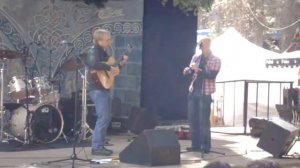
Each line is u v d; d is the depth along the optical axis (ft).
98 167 30.58
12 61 42.14
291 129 35.29
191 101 35.24
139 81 45.42
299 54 59.21
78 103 40.06
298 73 55.83
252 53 67.72
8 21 42.93
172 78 45.88
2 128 37.29
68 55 44.80
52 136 37.93
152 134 31.50
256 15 112.57
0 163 31.27
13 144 37.50
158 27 45.47
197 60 34.71
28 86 37.42
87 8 45.42
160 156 31.35
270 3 111.45
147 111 41.47
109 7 45.70
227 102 61.77
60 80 43.83
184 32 46.29
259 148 37.68
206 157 34.37
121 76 45.98
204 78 34.53
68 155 34.04
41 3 44.06
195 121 35.42
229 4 114.52
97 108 33.55
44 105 37.52
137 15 45.37
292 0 108.68
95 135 33.91
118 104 44.86
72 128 39.93
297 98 48.42
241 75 64.85
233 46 69.21
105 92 33.47
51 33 44.39
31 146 36.99
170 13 45.75
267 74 64.49
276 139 35.19
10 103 39.06
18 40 43.24
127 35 45.70
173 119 45.78
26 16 43.52
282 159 35.17
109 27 45.75
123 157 32.09
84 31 45.37
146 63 45.21
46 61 44.04
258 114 62.18
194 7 43.91
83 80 37.99
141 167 30.99
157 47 45.52
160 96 45.55
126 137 42.42
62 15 44.75
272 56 62.90
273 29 104.94
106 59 33.47
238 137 45.65
